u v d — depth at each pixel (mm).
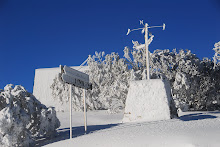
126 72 41500
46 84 66000
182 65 35625
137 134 10891
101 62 46031
